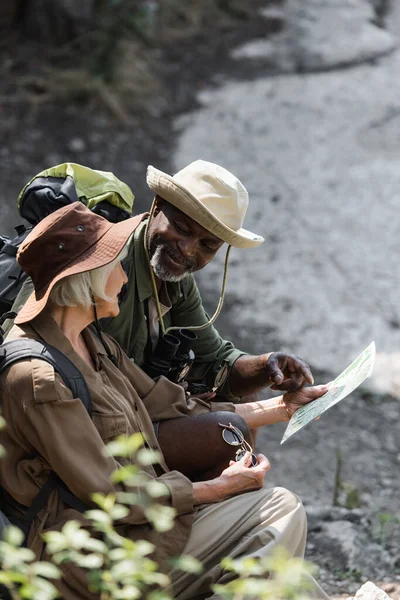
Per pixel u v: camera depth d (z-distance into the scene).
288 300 15.07
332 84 22.53
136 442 3.56
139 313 5.79
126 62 20.70
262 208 17.66
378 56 24.09
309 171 19.03
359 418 12.17
